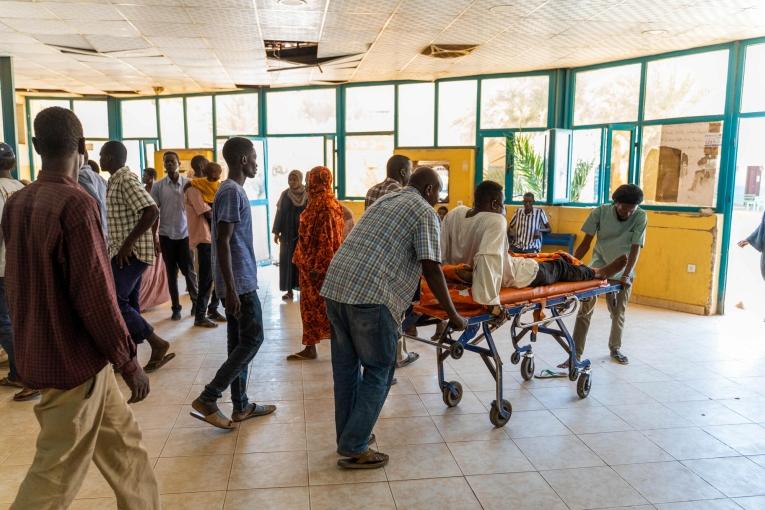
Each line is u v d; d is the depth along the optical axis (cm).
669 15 505
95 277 166
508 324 544
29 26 568
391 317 257
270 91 951
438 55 681
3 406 344
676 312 617
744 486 260
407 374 405
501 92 798
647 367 426
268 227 926
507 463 280
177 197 532
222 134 994
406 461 281
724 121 600
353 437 265
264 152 911
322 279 407
